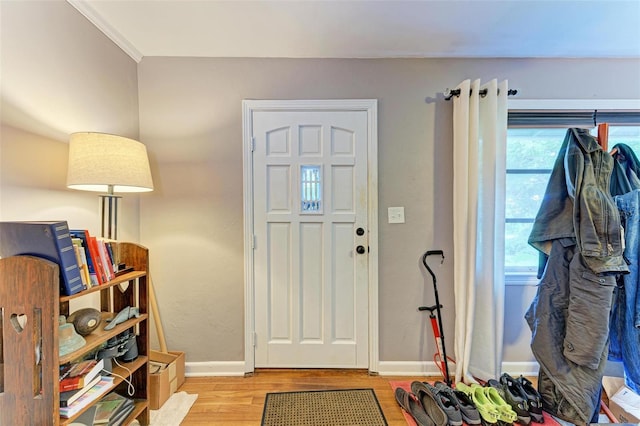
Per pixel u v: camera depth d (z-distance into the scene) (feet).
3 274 3.22
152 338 6.56
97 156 4.28
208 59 6.50
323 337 6.71
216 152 6.55
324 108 6.53
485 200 6.04
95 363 3.86
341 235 6.66
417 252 6.61
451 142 6.57
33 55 4.17
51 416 3.16
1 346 3.28
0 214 3.79
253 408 5.46
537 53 6.41
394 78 6.54
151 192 6.54
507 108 6.27
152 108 6.49
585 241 4.75
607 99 6.53
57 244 3.31
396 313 6.65
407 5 5.02
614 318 5.09
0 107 3.76
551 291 5.14
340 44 6.11
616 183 5.35
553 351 5.05
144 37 5.83
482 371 6.08
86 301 4.97
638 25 5.49
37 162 4.25
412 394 5.63
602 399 5.56
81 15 4.96
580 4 5.00
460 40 6.00
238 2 4.91
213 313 6.63
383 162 6.57
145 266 4.82
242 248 6.60
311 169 6.62
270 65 6.53
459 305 6.18
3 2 3.79
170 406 5.48
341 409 5.42
